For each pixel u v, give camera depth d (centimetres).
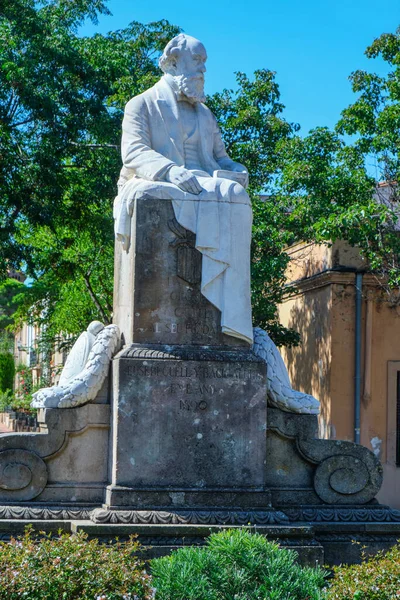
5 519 873
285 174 1952
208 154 995
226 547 695
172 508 868
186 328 916
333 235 1761
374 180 1941
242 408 908
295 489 951
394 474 1989
